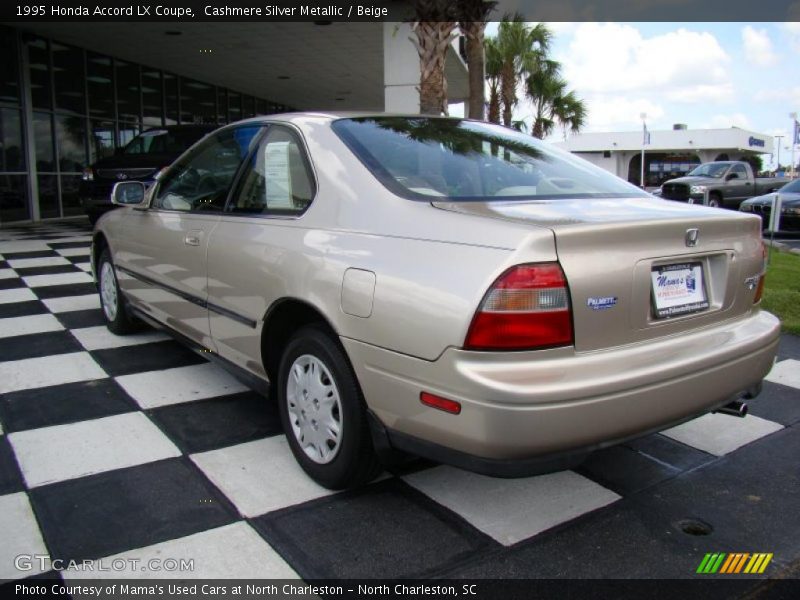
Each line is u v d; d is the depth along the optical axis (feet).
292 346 9.16
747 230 8.86
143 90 54.75
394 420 7.59
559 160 10.65
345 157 9.14
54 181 45.55
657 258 7.57
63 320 17.61
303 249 8.79
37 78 43.52
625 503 8.77
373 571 7.26
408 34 34.88
